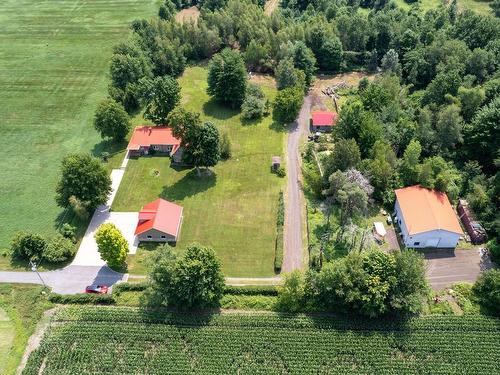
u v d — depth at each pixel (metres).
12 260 101.56
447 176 108.62
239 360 82.88
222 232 107.12
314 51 164.88
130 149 128.00
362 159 118.94
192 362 83.00
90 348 84.44
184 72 166.00
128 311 89.94
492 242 99.94
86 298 92.38
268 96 151.12
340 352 83.19
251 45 161.12
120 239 95.06
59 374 81.25
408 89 149.38
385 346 83.69
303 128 138.38
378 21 166.25
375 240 102.94
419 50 156.00
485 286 89.94
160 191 118.25
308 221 108.44
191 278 85.69
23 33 188.62
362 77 161.88
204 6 192.38
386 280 85.88
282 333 86.19
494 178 108.00
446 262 98.88
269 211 111.94
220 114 145.12
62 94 154.25
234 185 119.38
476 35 160.88
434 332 85.50
